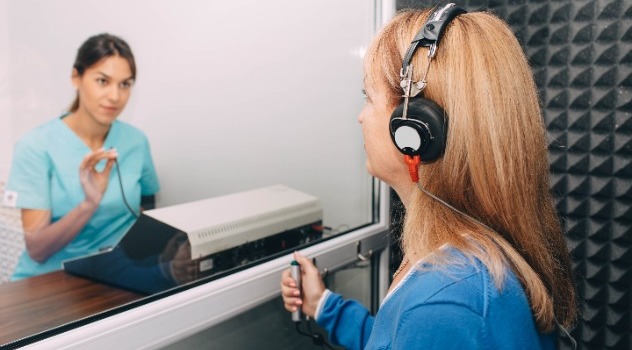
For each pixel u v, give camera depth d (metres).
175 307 0.75
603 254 1.11
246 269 0.89
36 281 1.01
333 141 1.41
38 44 1.81
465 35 0.55
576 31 1.07
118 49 1.86
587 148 1.10
